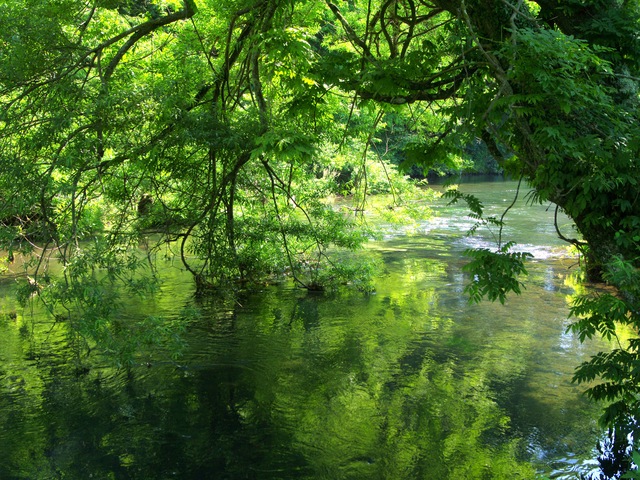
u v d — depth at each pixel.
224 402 6.15
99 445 5.26
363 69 6.25
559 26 5.00
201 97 8.36
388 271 12.31
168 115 6.69
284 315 9.29
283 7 6.56
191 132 6.96
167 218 9.27
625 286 3.93
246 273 11.05
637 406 4.16
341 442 5.32
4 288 10.74
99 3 7.76
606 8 4.85
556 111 4.30
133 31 7.21
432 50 5.70
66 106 6.32
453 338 8.08
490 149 5.40
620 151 3.98
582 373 4.16
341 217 11.27
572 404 6.02
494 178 34.75
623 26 4.65
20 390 6.43
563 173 4.20
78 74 7.01
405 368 7.03
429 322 8.81
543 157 4.19
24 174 6.07
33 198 5.96
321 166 12.79
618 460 4.94
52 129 6.15
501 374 6.80
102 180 8.36
